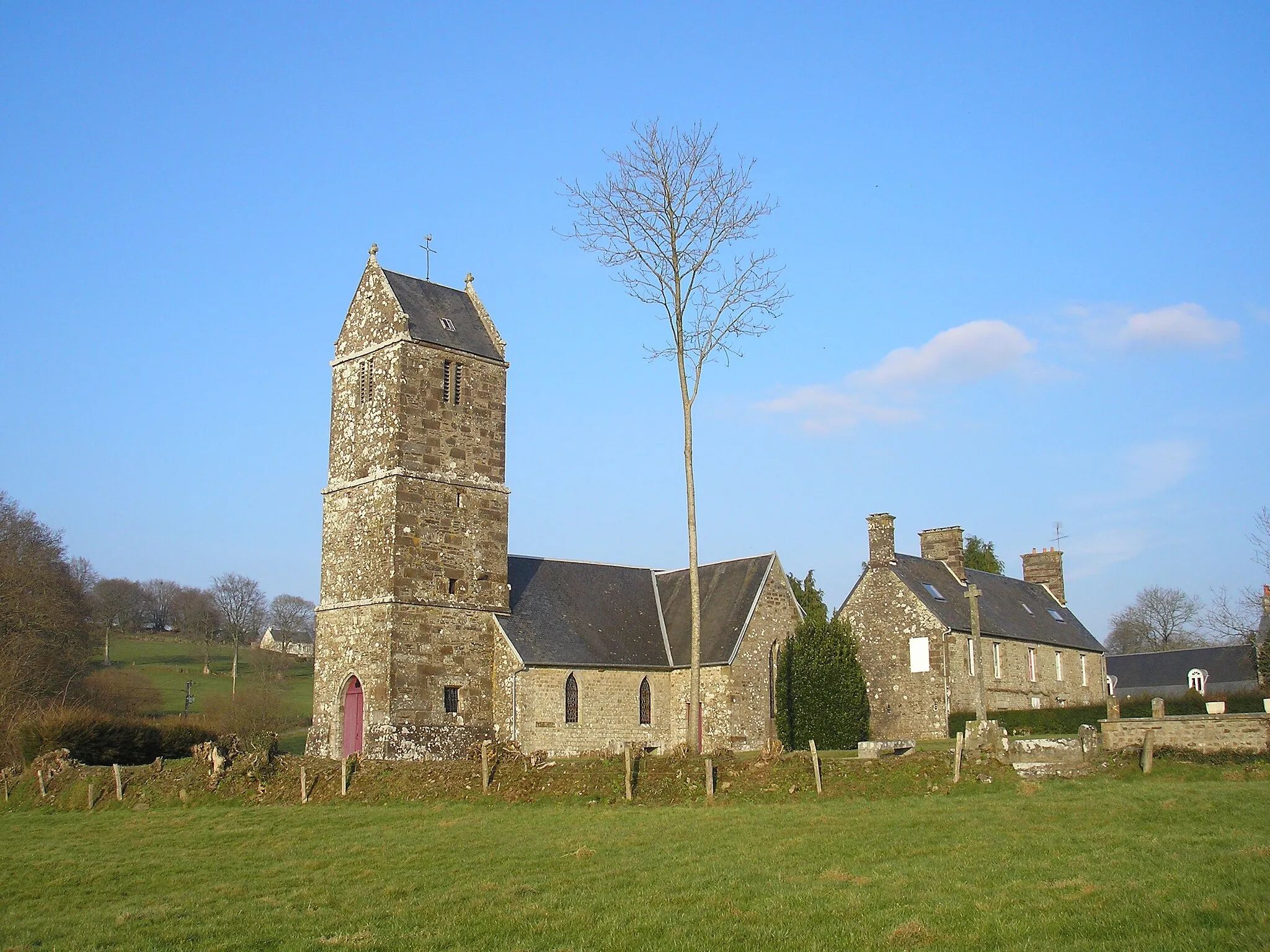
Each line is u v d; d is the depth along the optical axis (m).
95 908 21.16
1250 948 14.12
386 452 47.19
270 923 18.66
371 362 48.75
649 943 16.08
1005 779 31.31
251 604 122.56
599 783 33.25
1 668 53.53
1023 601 68.88
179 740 47.50
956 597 61.41
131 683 79.75
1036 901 17.11
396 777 35.47
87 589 111.25
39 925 19.69
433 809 32.34
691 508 39.50
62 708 47.66
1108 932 15.33
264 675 96.56
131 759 45.34
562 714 48.44
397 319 47.81
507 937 16.84
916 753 32.91
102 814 34.78
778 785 31.78
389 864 23.83
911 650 57.38
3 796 38.31
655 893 19.22
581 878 20.91
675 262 40.66
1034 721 55.47
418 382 47.88
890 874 19.80
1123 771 32.59
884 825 25.30
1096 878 18.38
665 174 40.94
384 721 44.91
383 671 45.28
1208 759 32.91
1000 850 21.62
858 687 53.25
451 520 48.03
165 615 139.00
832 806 29.23
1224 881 17.44
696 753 34.66
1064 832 23.20
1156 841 21.31
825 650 53.12
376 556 46.66
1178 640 124.00
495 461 50.22
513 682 47.34
